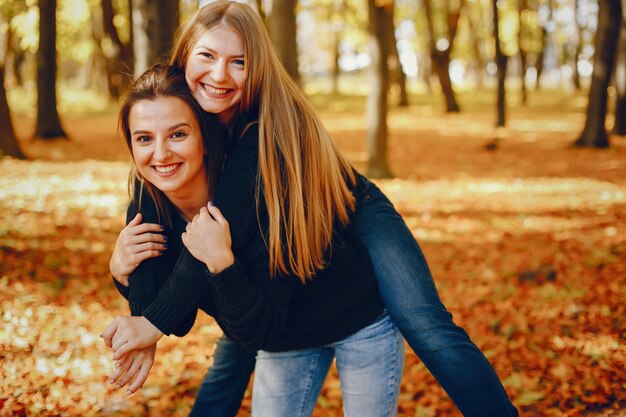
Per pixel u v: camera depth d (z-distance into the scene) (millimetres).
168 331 1879
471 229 7340
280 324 1870
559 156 13570
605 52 14172
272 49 1930
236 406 2691
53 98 14891
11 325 4195
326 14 29422
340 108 26312
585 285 5070
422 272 2059
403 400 3467
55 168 10758
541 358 3854
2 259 5402
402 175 11484
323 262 1948
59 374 3609
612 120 19516
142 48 6562
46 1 14539
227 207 1851
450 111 24375
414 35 33812
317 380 2215
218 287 1790
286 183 1862
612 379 3516
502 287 5242
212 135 1938
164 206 2045
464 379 1929
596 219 7418
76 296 4801
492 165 12727
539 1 33531
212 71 1847
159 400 3410
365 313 2045
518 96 30891
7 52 26094
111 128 18250
